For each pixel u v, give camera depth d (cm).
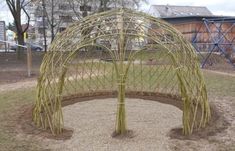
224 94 1119
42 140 664
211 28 2662
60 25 3459
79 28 771
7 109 932
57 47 769
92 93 1115
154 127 741
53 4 3269
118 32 720
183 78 692
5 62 2581
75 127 744
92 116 835
